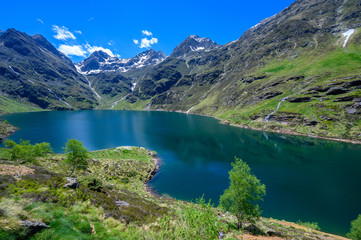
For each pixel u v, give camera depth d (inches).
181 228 618.8
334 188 2290.8
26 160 1879.9
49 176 1059.9
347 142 4347.9
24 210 627.2
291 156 3508.9
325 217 1745.8
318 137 4830.2
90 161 2591.0
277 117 6200.8
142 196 1744.6
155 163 3164.4
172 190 2252.7
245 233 1101.1
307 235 1217.4
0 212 546.0
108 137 4886.8
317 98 6127.0
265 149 3969.0
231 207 1242.6
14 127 5526.6
